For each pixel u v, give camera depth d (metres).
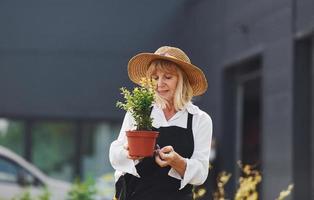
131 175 5.18
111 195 14.56
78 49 20.06
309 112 13.26
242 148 16.56
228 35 16.64
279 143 13.74
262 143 14.66
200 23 18.47
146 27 20.00
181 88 5.25
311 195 13.10
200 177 5.15
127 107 5.12
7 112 20.02
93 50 20.06
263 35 14.72
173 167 5.08
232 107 17.08
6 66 20.05
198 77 5.29
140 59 5.35
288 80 13.48
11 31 20.06
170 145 5.16
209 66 17.88
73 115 20.05
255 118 16.00
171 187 5.15
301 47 13.35
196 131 5.23
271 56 14.30
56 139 20.12
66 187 15.82
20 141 20.08
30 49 20.05
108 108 20.05
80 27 20.09
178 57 5.33
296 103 13.27
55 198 15.67
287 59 13.57
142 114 5.11
